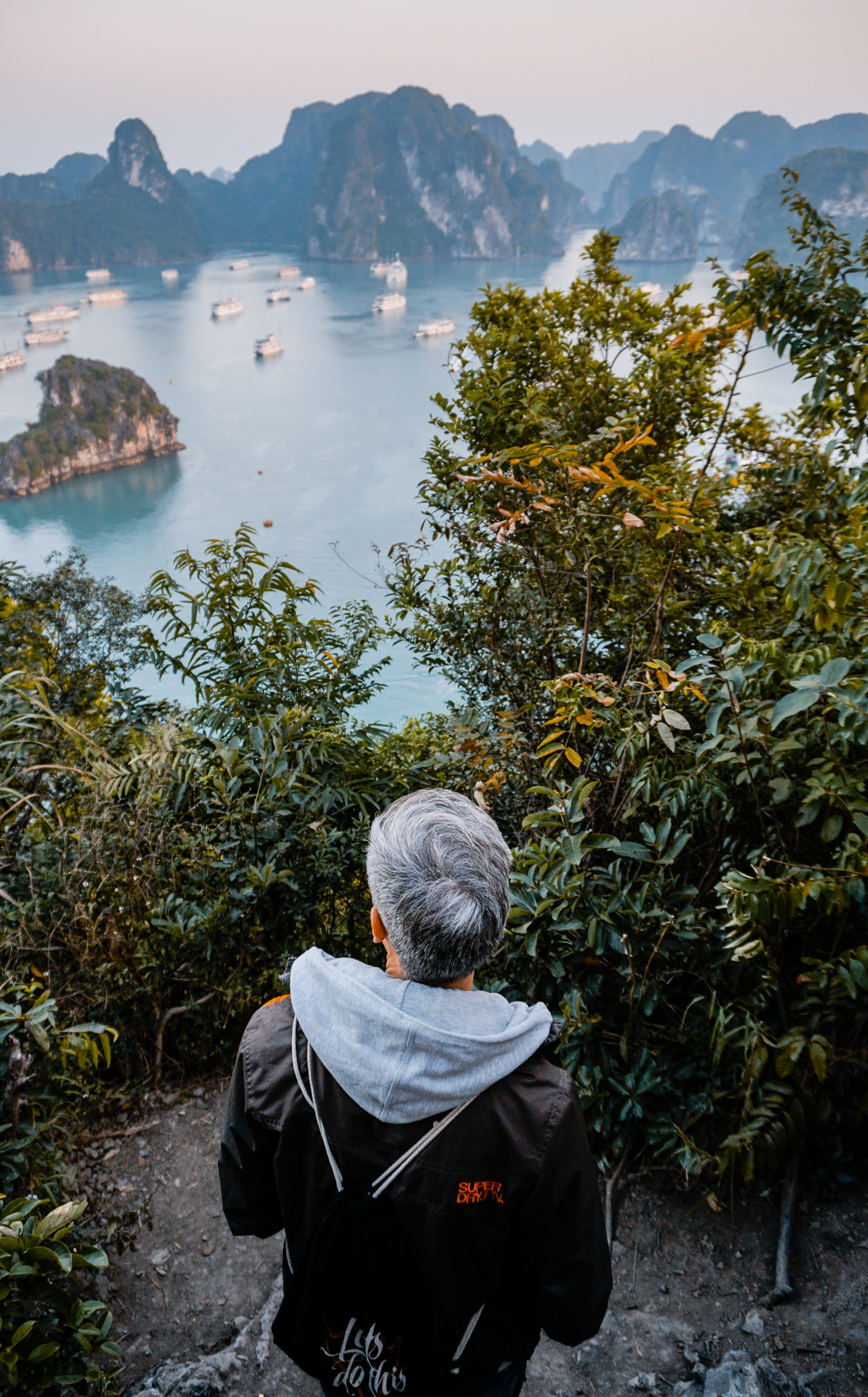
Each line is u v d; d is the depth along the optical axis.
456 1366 0.84
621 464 4.70
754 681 1.96
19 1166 1.75
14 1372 1.35
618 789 2.31
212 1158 2.44
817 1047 1.72
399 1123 0.76
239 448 144.50
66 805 2.84
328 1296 0.79
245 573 3.44
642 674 2.59
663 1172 2.23
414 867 0.82
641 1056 2.02
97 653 10.02
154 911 2.60
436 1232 0.76
